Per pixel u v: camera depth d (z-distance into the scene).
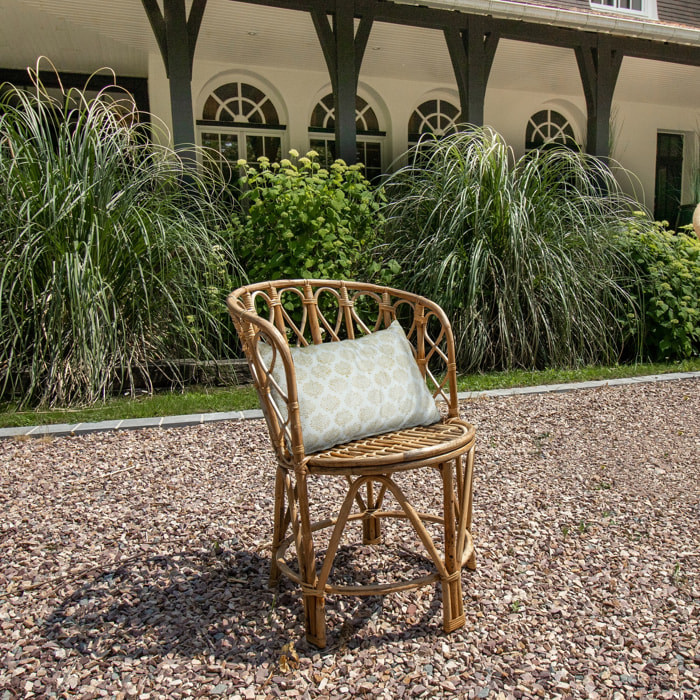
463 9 6.02
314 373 1.62
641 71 8.60
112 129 4.23
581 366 4.91
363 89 8.91
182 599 1.71
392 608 1.67
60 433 3.22
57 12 5.93
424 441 1.56
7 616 1.64
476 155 4.85
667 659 1.45
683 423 3.43
